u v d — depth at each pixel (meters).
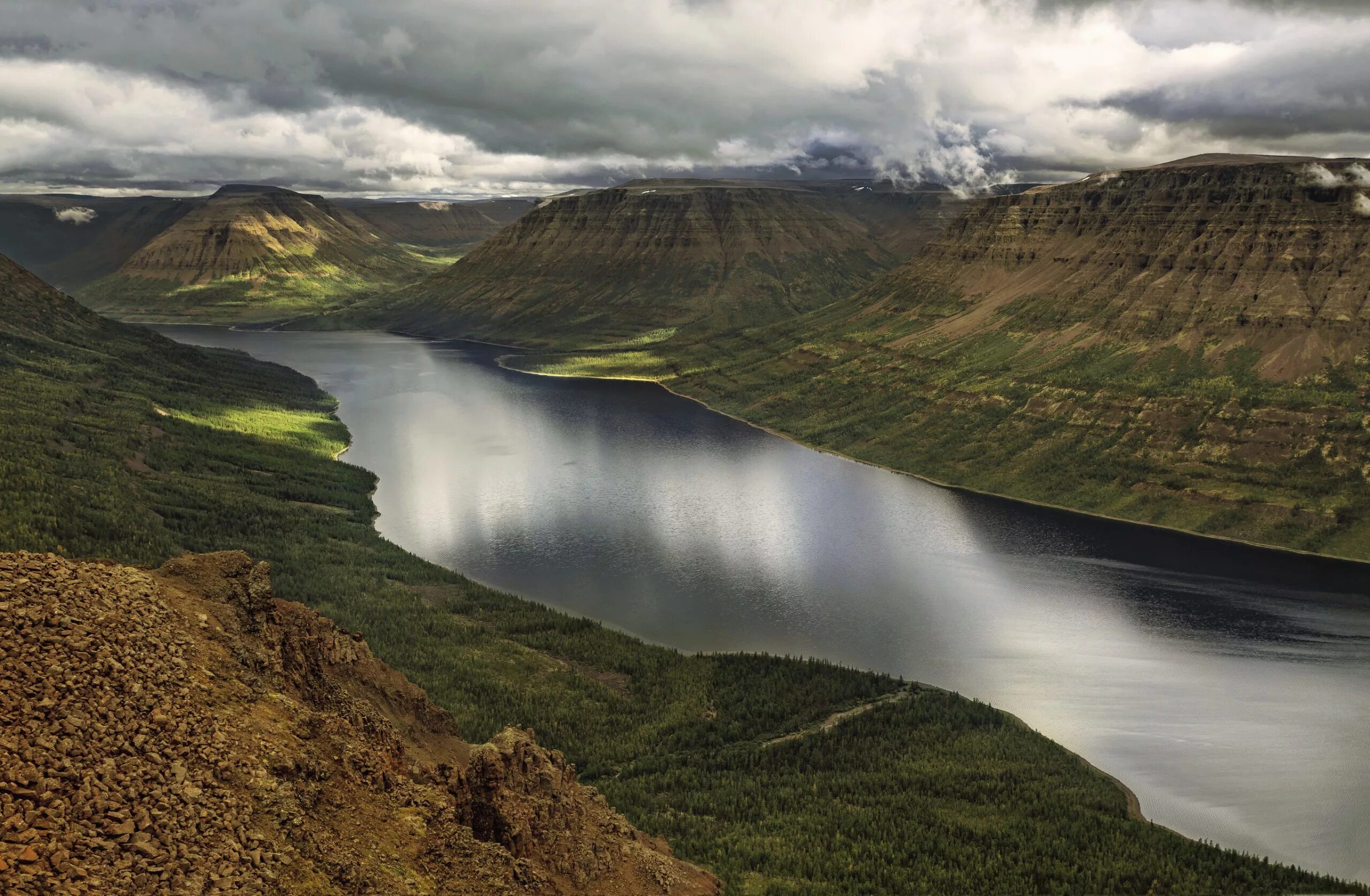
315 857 55.81
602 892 80.38
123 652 59.47
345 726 71.44
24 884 41.97
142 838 48.16
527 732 89.31
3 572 60.50
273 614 80.44
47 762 48.91
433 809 70.44
